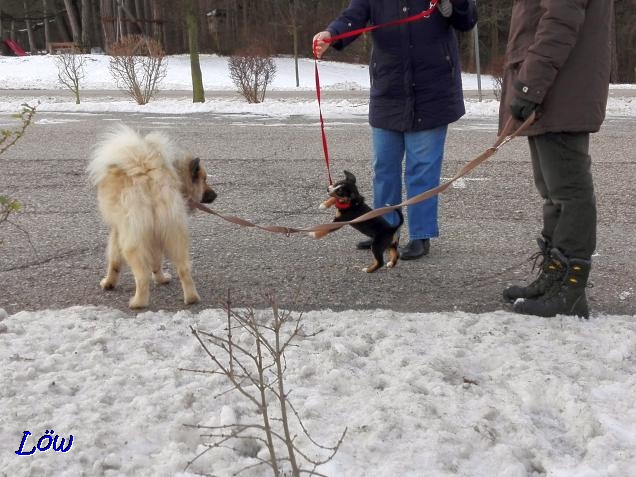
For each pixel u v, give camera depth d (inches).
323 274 121.9
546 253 98.6
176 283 116.6
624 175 210.5
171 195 100.8
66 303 107.0
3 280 117.5
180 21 968.9
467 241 143.3
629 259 129.0
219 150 255.6
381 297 109.9
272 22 983.0
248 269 124.2
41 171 213.9
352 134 298.8
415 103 125.5
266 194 186.2
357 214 120.0
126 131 102.6
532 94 86.7
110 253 111.1
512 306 104.2
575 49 87.6
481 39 967.0
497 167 222.4
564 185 92.3
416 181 129.6
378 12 125.5
